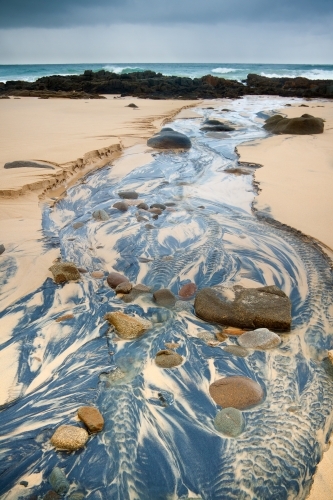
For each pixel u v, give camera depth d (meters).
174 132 10.20
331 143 10.06
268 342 2.94
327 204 5.62
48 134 10.01
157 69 57.09
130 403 2.45
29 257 4.18
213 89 29.84
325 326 3.17
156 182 7.12
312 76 47.25
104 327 3.18
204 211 5.66
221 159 8.74
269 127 12.58
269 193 6.14
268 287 3.53
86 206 5.93
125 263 4.21
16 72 52.41
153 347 2.95
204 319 3.27
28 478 2.00
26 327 3.18
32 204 5.66
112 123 12.25
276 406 2.43
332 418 2.34
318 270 4.00
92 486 1.97
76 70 53.78
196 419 2.34
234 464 2.07
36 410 2.40
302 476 2.01
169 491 1.96
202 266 4.13
